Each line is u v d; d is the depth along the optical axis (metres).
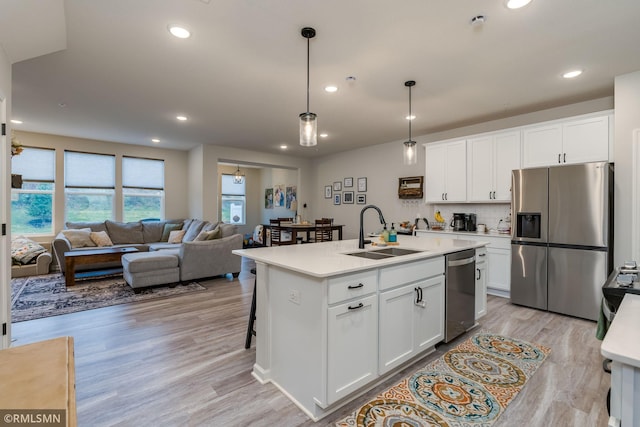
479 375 2.21
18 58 2.39
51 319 3.22
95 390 2.01
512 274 3.82
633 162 3.06
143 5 2.08
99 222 6.16
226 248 4.98
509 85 3.37
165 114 4.50
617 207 3.17
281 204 9.62
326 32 2.38
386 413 1.81
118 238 6.20
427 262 2.42
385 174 6.38
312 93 3.62
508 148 4.12
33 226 5.78
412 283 2.29
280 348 2.06
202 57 2.79
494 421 1.73
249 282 4.87
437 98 3.76
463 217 4.80
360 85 3.38
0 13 1.80
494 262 4.14
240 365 2.35
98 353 2.50
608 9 2.09
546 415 1.78
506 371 2.26
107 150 6.49
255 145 6.75
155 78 3.25
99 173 6.42
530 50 2.64
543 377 2.18
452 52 2.67
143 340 2.75
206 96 3.76
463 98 3.77
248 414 1.80
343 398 1.90
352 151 7.14
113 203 6.61
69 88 3.53
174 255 4.60
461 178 4.62
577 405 1.87
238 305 3.73
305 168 8.23
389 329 2.11
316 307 1.77
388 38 2.46
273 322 2.13
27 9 1.88
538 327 3.10
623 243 3.13
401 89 3.48
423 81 3.27
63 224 6.03
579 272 3.31
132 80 3.30
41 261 5.16
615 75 3.12
